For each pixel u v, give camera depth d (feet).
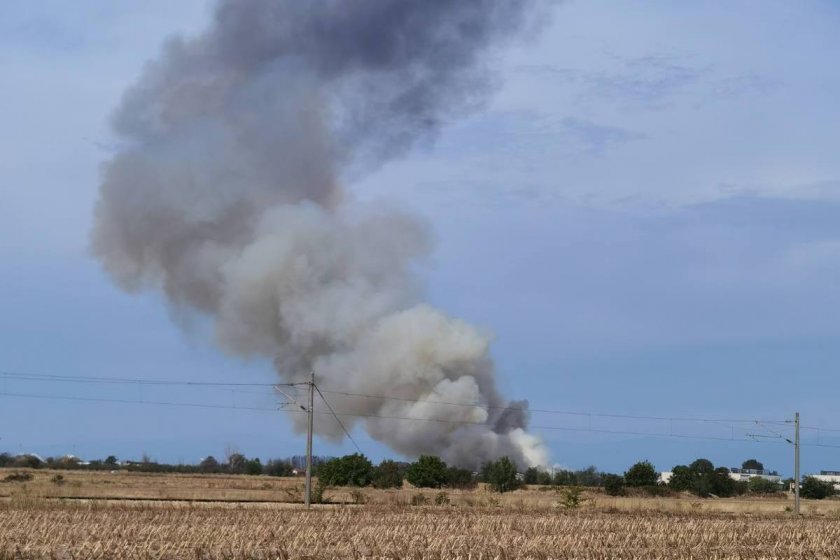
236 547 180.34
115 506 277.64
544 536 213.05
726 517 319.88
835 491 639.76
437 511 301.02
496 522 253.03
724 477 570.87
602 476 626.23
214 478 634.02
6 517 228.84
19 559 161.99
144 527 209.26
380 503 352.69
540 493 500.33
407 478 554.05
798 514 356.18
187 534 197.77
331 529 217.77
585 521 264.52
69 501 292.81
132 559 164.86
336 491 453.17
